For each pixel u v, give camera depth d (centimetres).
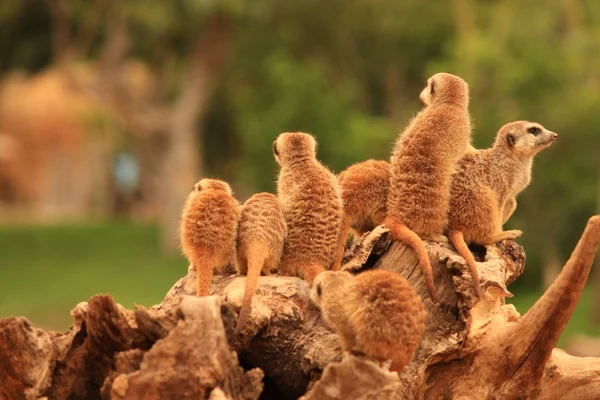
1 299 4362
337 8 6850
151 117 6875
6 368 1271
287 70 5850
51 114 9806
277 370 1348
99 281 4938
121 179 10588
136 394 1152
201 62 6825
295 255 1380
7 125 9844
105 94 6706
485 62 4869
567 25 5966
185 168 6800
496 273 1357
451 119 1435
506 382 1359
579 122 4769
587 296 4781
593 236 1261
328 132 5475
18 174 9938
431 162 1409
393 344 1151
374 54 7088
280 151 1459
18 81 9794
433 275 1371
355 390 1143
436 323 1352
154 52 7062
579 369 1449
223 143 8281
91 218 9475
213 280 1371
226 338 1201
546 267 4609
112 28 6606
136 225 8269
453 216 1426
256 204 1364
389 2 6812
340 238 1420
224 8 6425
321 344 1312
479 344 1370
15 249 6450
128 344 1274
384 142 5438
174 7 6525
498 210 1479
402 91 7056
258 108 6334
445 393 1373
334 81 6856
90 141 9594
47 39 6806
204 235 1328
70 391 1307
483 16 6328
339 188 1434
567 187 4625
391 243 1399
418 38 6906
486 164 1473
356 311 1165
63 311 4091
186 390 1149
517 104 4856
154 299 4228
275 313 1316
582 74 5206
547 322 1316
